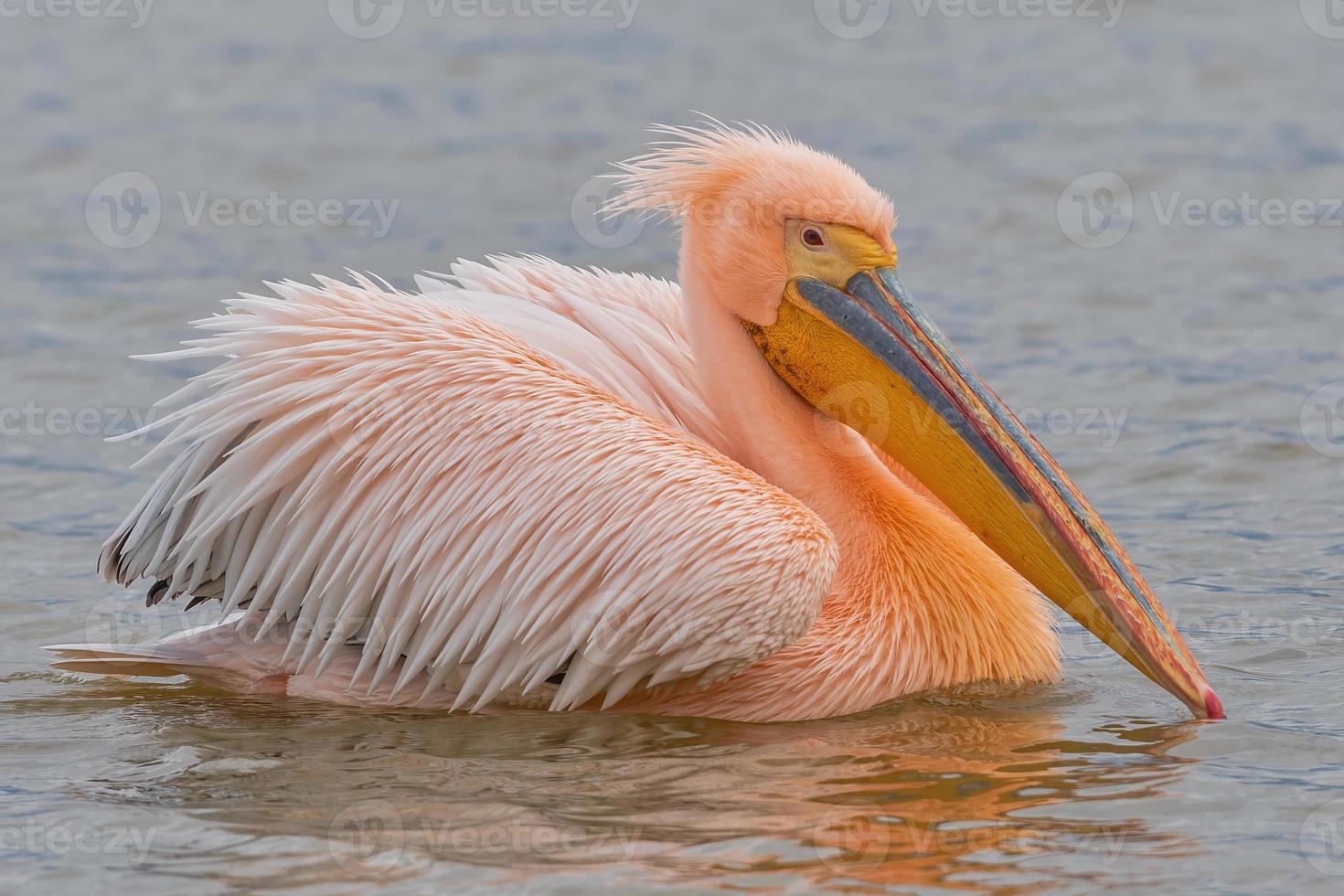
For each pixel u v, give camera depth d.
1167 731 10.48
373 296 11.23
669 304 12.66
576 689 10.78
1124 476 16.23
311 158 30.75
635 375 11.77
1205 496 15.64
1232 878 8.34
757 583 10.35
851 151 30.67
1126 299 22.44
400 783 9.73
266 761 10.17
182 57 38.72
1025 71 36.06
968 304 22.47
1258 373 19.25
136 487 16.41
